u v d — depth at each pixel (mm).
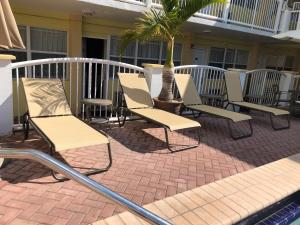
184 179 3805
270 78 10344
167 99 6301
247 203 3184
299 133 6859
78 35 8383
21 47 3168
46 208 2865
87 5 6734
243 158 4781
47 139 3545
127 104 5820
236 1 10203
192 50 11891
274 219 3480
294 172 4121
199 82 8156
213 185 3559
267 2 11148
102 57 9539
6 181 3318
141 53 10289
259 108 7152
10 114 4812
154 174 3879
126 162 4199
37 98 4645
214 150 5062
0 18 2881
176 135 5742
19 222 2617
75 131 3938
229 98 7793
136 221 2711
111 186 3453
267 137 6234
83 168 3855
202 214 2920
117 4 6938
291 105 9133
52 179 3441
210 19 9273
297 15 11578
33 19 7617
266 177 3895
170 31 5969
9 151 1821
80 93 8625
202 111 6254
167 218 2816
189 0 5840
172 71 6223
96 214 2834
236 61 14086
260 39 12617
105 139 3730
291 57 16859
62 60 5363
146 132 5766
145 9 7426
